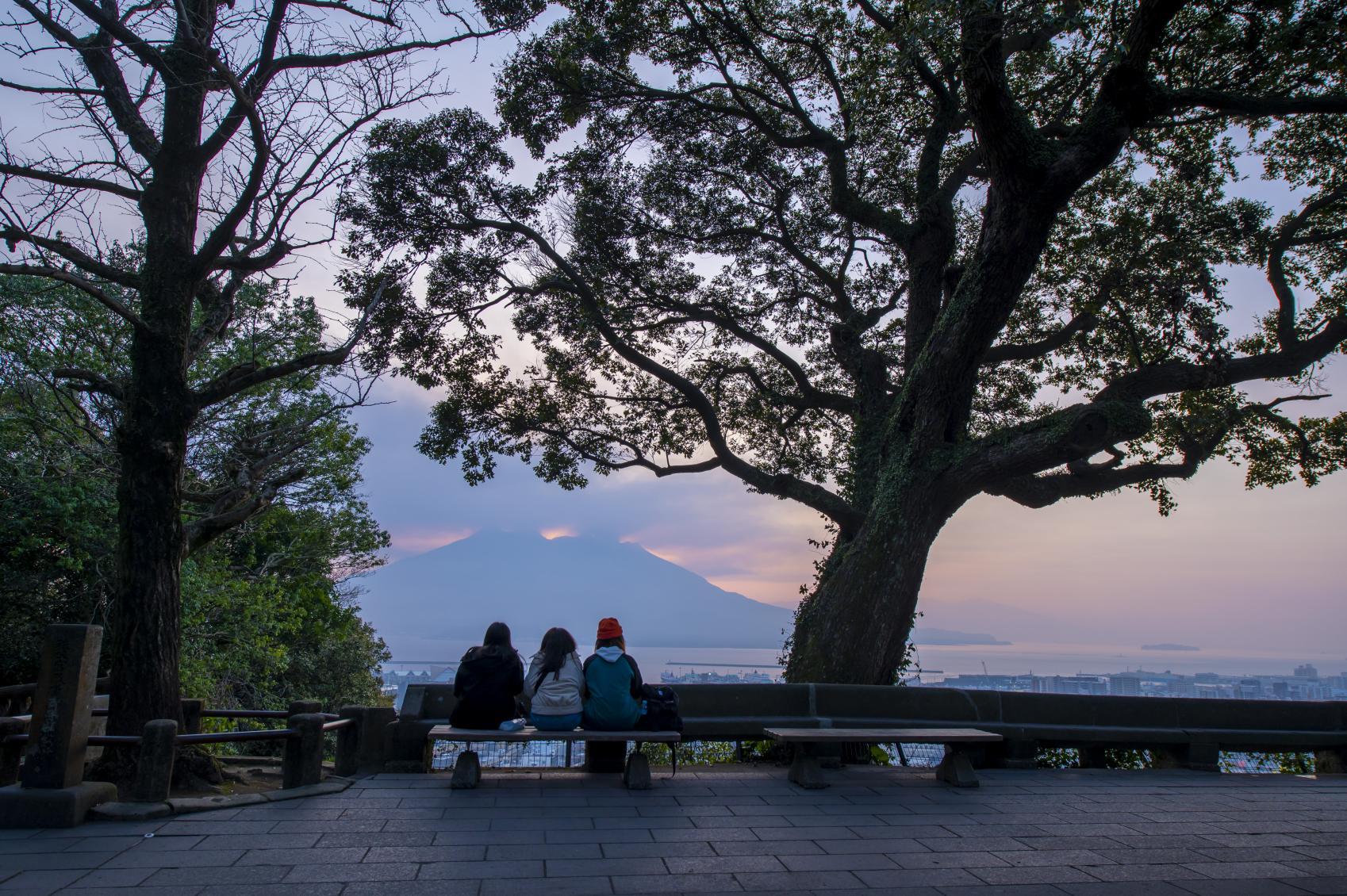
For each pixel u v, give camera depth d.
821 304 16.62
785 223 16.19
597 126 14.94
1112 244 14.55
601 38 14.02
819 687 9.03
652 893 4.39
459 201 13.97
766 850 5.27
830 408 16.02
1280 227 14.11
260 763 8.09
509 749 8.34
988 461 10.74
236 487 8.15
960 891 4.53
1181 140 13.97
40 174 7.08
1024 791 7.46
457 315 14.45
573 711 7.13
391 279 9.70
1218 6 11.02
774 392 16.30
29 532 10.61
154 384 7.03
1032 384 16.86
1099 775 8.41
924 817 6.31
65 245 7.09
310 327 12.87
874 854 5.23
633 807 6.43
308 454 14.67
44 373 9.70
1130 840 5.70
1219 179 14.29
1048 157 9.41
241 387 7.59
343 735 7.67
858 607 10.88
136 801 5.87
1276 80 11.81
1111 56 9.54
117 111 7.63
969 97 9.23
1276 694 67.88
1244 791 7.67
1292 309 13.38
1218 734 9.09
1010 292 10.27
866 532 11.34
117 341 11.47
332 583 22.77
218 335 8.15
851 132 14.38
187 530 7.36
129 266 9.59
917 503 10.99
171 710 6.80
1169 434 14.41
